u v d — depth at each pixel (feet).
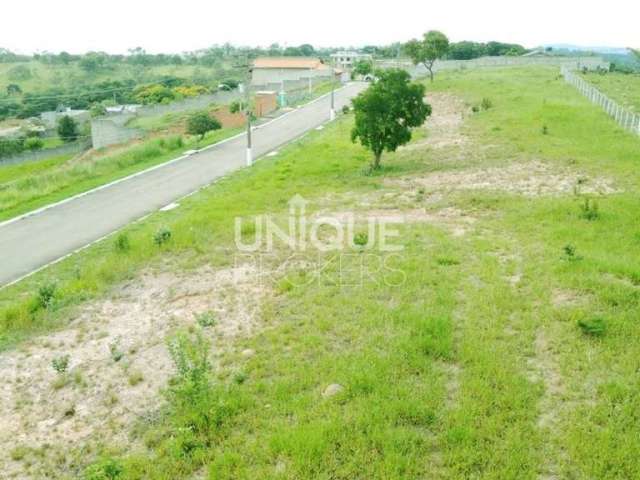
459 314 32.71
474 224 49.37
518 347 28.60
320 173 76.18
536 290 34.45
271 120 147.02
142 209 67.46
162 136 135.95
